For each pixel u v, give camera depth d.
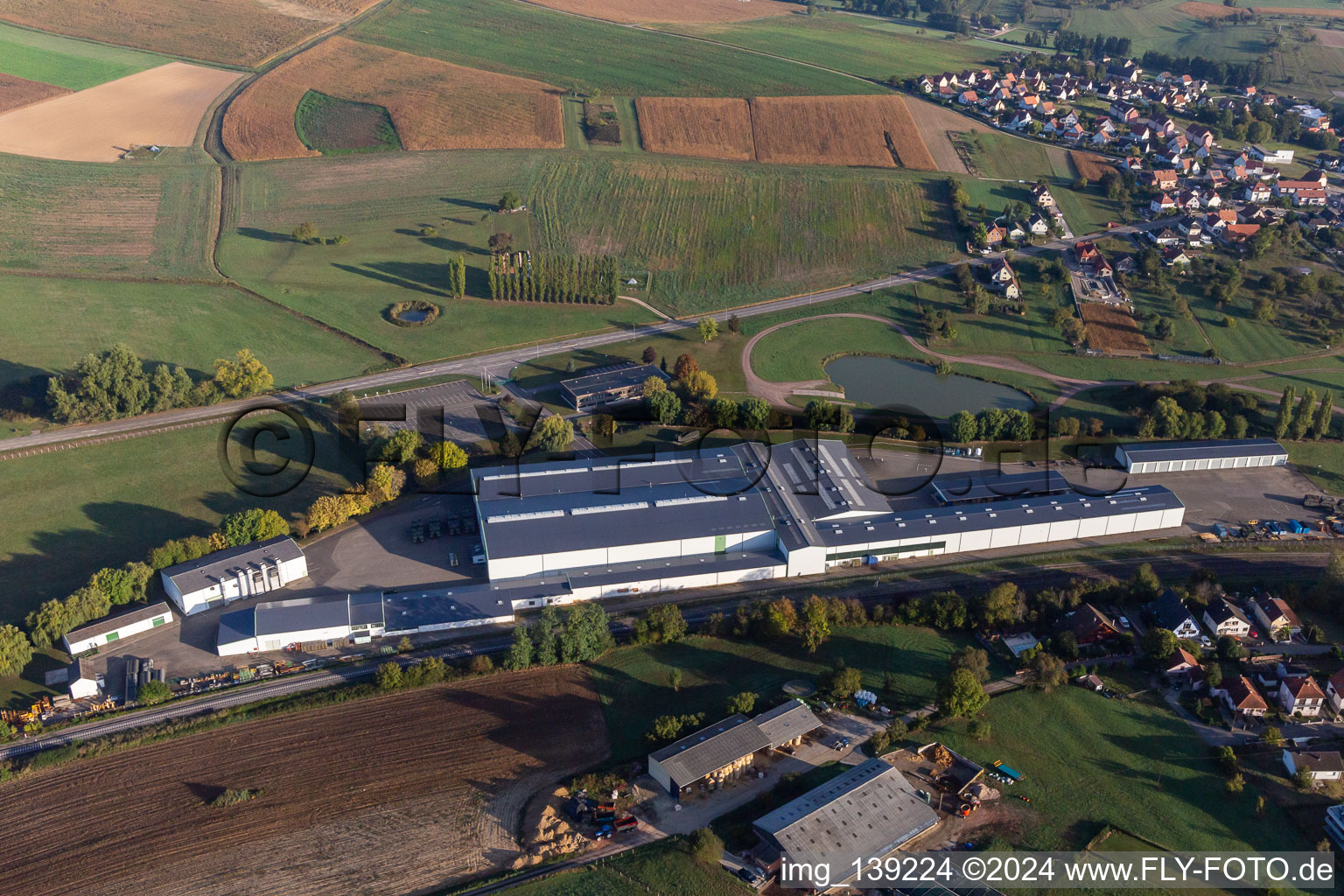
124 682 141.25
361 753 129.25
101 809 120.31
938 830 118.12
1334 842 118.31
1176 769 128.00
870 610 158.00
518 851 115.31
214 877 111.38
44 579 160.12
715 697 139.50
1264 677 143.75
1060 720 135.75
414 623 152.00
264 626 148.12
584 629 145.00
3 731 129.88
